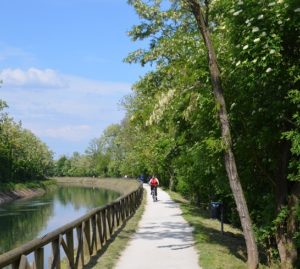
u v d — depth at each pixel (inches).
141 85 813.2
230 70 447.5
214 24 553.9
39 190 3661.4
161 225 803.4
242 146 477.4
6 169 3277.6
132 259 488.1
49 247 796.6
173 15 757.9
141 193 1558.8
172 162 1082.7
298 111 401.7
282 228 463.2
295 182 447.8
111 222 672.4
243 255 541.3
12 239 1213.1
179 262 470.0
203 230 725.3
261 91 430.3
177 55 685.3
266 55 366.6
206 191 940.0
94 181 4778.5
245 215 436.1
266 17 378.9
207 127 514.3
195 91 477.1
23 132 4175.7
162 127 616.7
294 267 450.6
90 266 446.0
